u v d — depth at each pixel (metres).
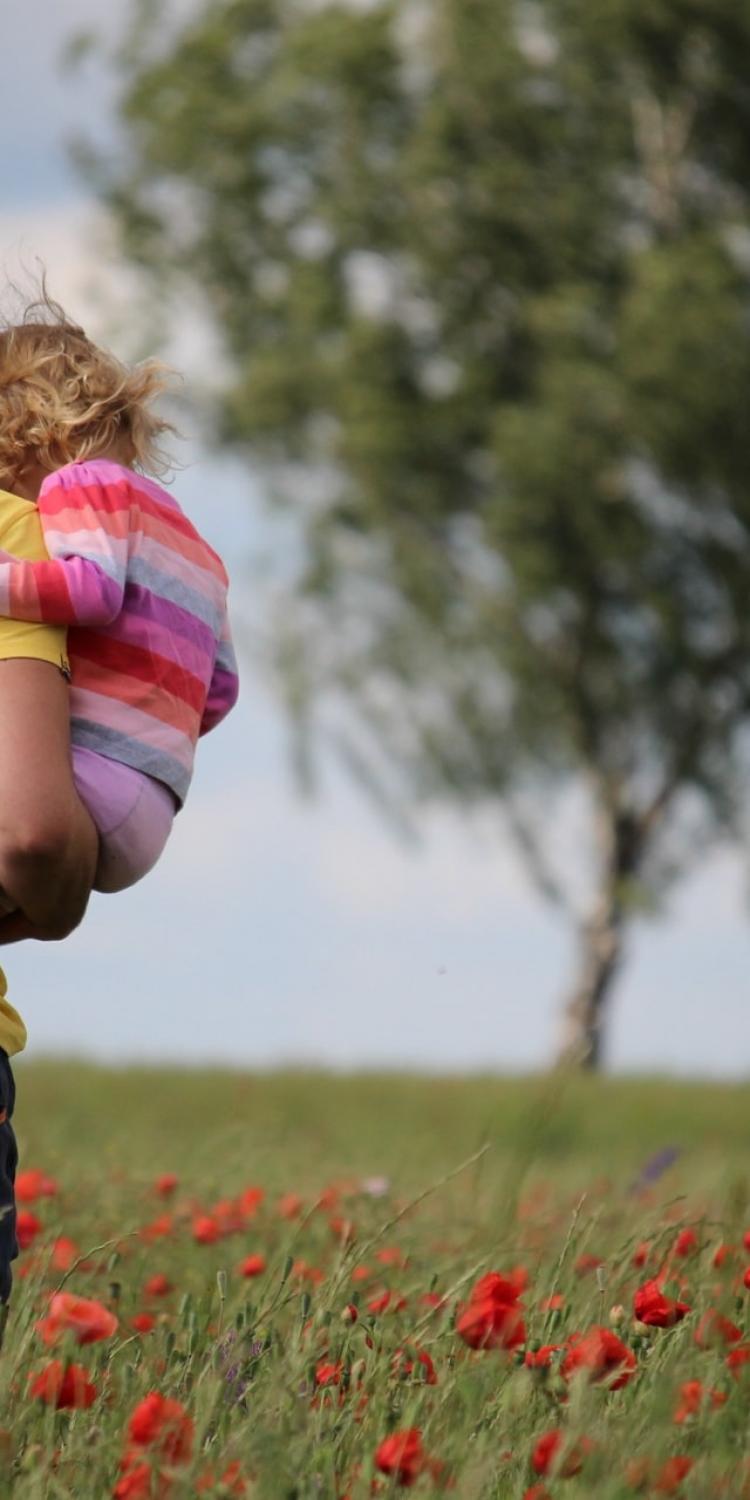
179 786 6.52
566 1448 5.76
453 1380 6.81
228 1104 32.22
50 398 6.72
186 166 67.88
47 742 6.09
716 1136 34.91
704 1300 8.02
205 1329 7.71
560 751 70.50
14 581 6.11
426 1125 32.97
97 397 6.84
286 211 68.94
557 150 66.19
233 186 67.62
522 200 64.75
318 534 68.31
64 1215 12.57
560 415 60.81
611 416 60.94
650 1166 12.71
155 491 6.79
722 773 68.81
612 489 64.19
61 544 6.34
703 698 67.81
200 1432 5.98
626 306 61.50
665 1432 6.06
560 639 68.75
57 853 6.03
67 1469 6.12
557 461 60.56
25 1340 6.85
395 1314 8.48
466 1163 8.12
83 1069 38.81
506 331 66.19
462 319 66.12
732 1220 8.73
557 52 66.12
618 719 69.19
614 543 62.69
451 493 66.69
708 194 68.38
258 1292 9.09
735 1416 6.48
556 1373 6.71
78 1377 6.27
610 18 63.50
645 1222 9.84
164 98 67.50
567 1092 36.34
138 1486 5.70
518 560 63.03
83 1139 21.19
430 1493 5.70
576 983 73.00
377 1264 10.58
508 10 64.75
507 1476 6.25
